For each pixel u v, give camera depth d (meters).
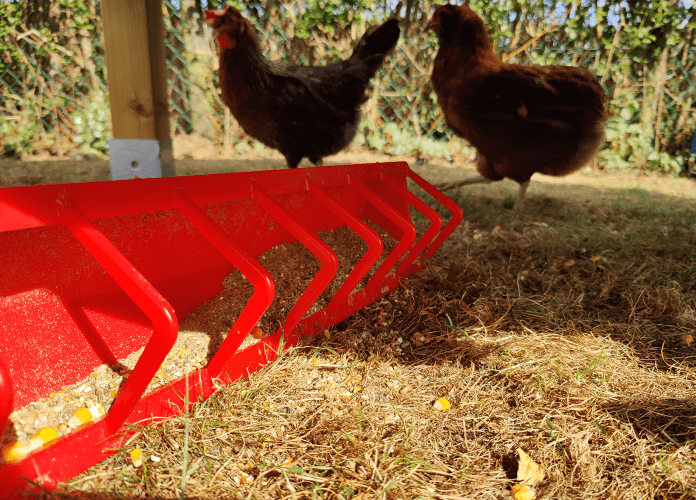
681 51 5.98
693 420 1.39
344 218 1.62
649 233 3.30
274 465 1.15
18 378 1.02
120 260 0.98
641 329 2.01
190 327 1.48
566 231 3.32
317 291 1.46
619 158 6.34
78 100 5.92
